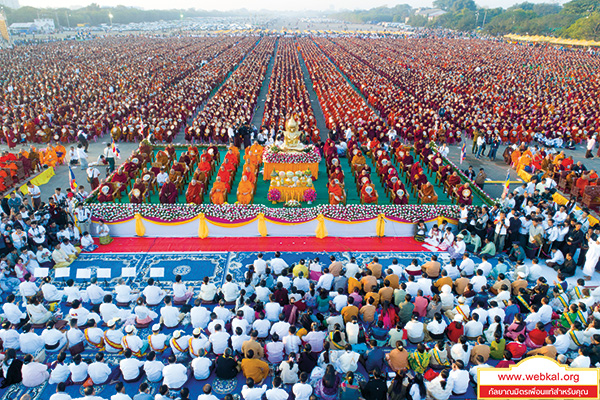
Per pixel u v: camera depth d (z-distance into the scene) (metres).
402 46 116.00
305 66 84.31
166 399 8.66
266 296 12.93
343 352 10.69
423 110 39.94
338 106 42.25
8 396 9.80
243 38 146.00
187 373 10.46
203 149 32.59
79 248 16.56
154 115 38.94
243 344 10.61
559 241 16.06
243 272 15.30
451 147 33.84
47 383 10.20
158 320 12.59
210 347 11.16
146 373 10.10
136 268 15.52
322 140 35.16
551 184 22.22
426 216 18.19
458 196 20.39
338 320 11.59
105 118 36.59
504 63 81.19
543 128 34.59
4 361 10.13
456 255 16.41
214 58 89.56
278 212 18.19
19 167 23.89
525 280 13.75
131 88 53.09
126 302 13.21
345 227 18.30
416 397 9.43
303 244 17.58
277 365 10.88
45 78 59.12
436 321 11.40
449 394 9.55
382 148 28.25
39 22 186.38
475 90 53.47
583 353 10.45
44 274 13.41
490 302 12.22
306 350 10.34
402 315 11.96
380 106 44.31
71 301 13.08
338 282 13.38
